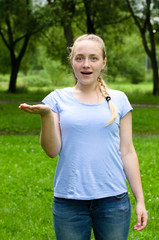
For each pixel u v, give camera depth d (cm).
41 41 3069
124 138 234
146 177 647
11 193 575
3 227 458
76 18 2647
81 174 215
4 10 2220
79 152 215
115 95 232
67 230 215
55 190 223
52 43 2952
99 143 215
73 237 215
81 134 215
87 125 215
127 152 236
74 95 227
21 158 806
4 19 2545
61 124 219
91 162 214
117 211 215
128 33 2920
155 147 922
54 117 222
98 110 220
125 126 234
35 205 522
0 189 589
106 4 2411
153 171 695
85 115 217
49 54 3078
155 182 621
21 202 534
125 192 223
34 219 477
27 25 2339
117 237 217
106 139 217
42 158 798
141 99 2422
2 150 880
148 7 2519
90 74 221
